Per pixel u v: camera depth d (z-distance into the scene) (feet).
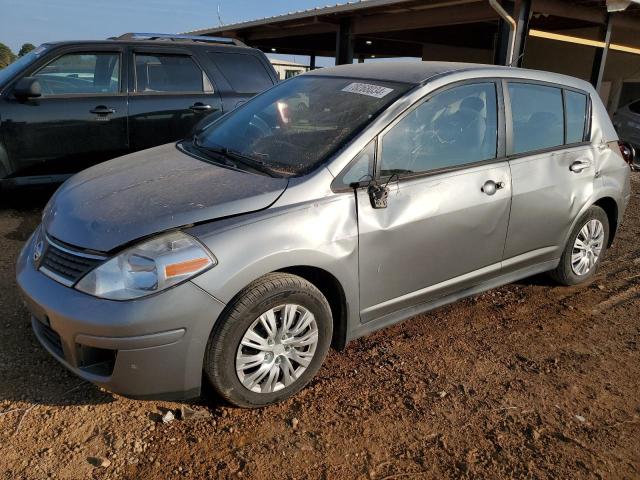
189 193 9.30
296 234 9.04
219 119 13.58
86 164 18.98
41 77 18.21
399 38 59.57
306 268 9.49
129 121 19.39
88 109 18.62
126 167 11.19
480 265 12.21
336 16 42.83
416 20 38.40
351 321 10.28
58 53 18.44
